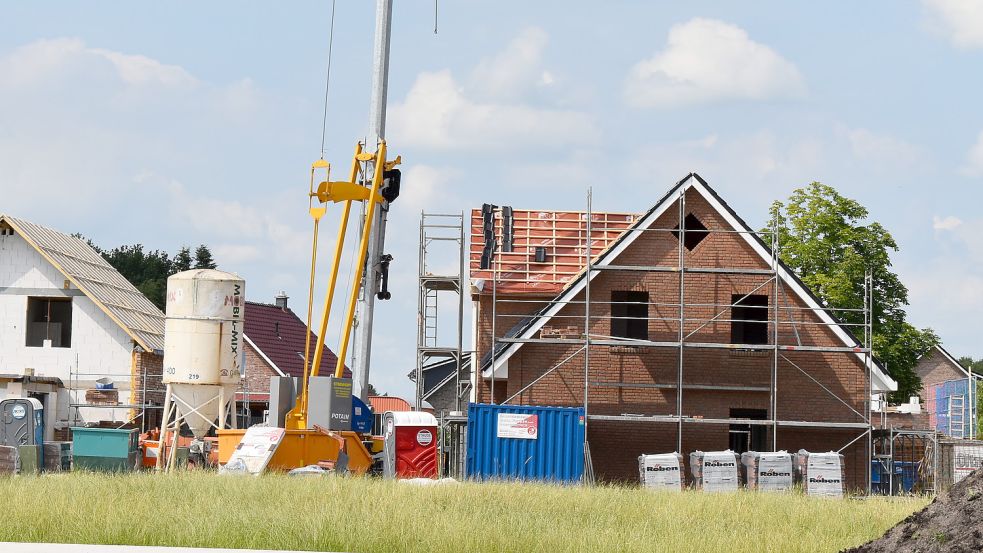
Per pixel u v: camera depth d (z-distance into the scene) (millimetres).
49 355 80812
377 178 59312
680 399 63750
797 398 66250
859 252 92312
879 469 68188
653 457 60625
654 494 45469
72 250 88688
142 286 172125
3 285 81188
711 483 59844
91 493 33750
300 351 117750
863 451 65938
